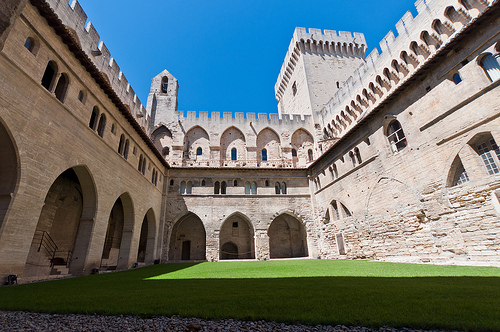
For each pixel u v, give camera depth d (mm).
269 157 38312
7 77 10570
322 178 31938
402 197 19438
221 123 39000
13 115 10742
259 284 8117
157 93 39656
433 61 17062
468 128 14961
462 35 15281
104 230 17516
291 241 36688
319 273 11766
